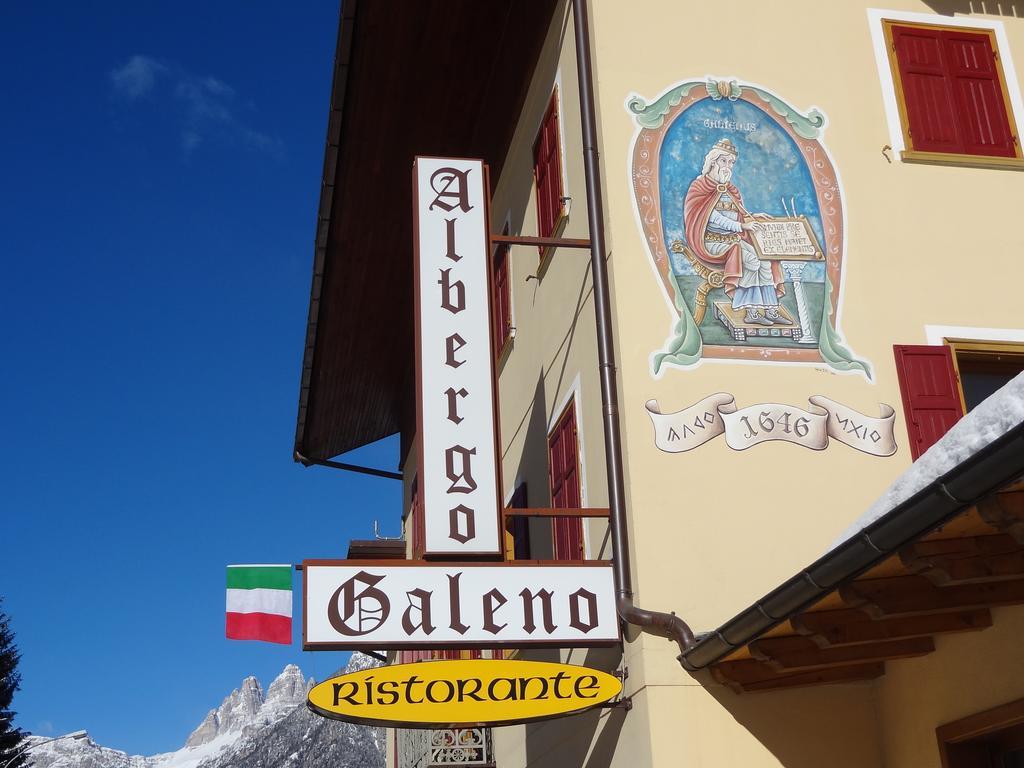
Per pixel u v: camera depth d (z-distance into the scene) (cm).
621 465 823
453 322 857
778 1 987
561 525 975
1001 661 642
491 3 1227
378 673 748
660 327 859
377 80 1274
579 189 962
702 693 750
